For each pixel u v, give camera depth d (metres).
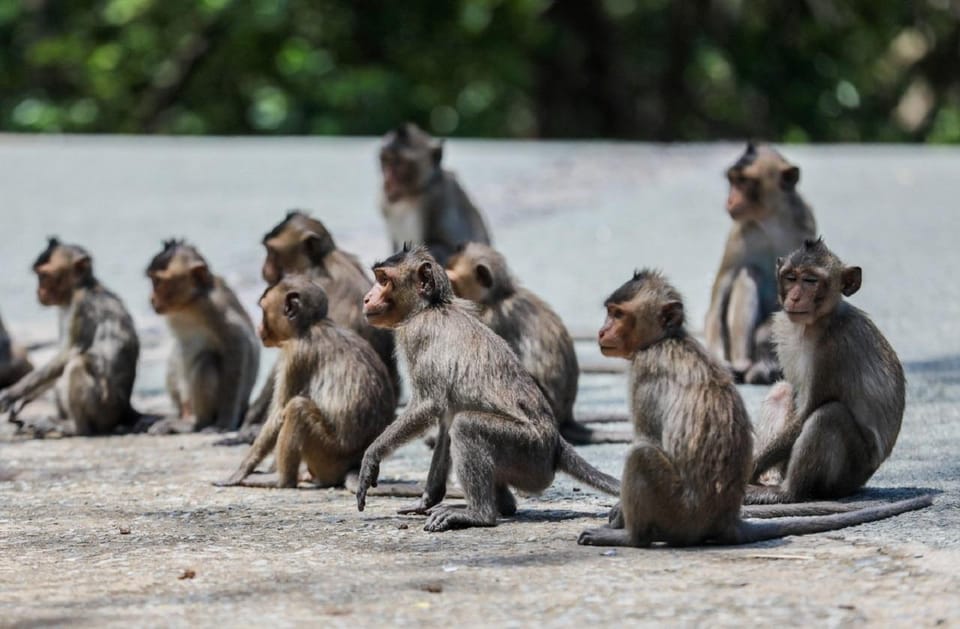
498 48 49.75
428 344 11.28
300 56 47.66
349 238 24.80
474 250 14.09
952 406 14.52
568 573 9.51
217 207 28.52
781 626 8.41
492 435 10.90
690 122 51.69
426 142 20.44
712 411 9.93
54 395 18.03
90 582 9.67
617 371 17.34
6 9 49.59
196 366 16.11
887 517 10.70
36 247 25.38
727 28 51.16
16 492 12.91
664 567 9.57
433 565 9.83
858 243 24.02
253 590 9.35
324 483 12.86
